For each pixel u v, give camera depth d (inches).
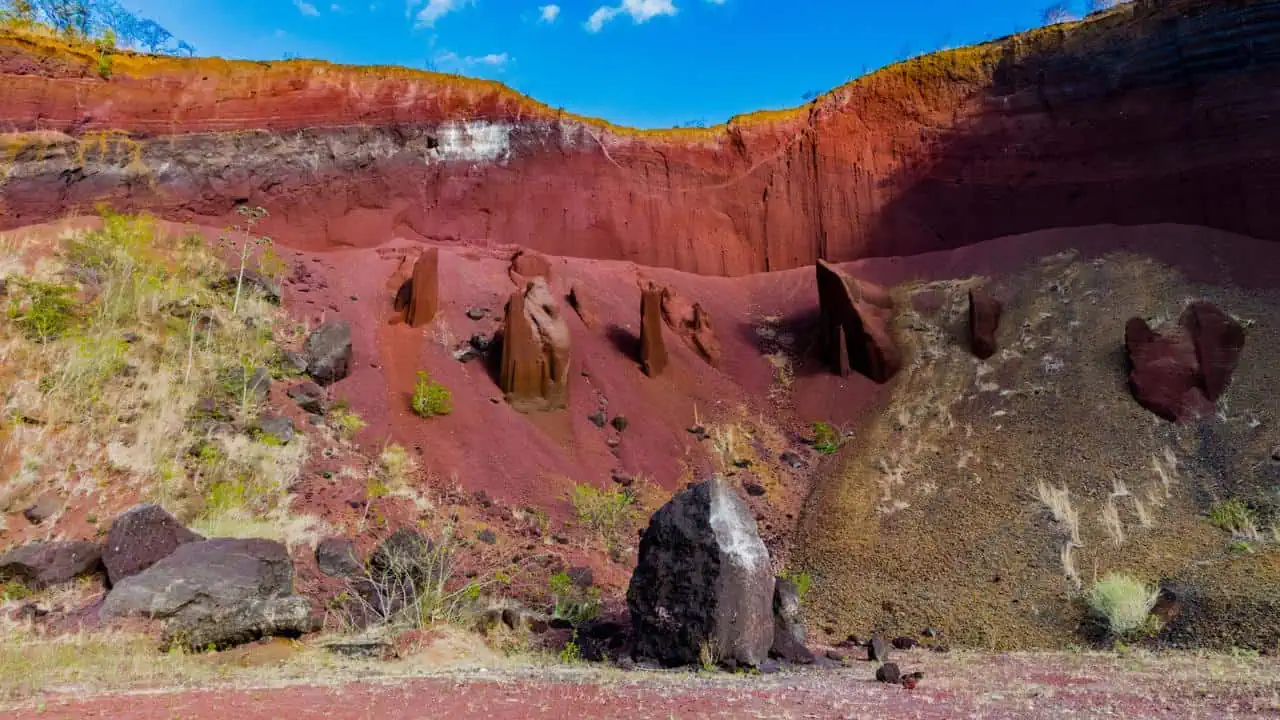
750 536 494.9
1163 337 859.4
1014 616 603.2
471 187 1186.6
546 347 906.7
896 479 832.9
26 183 902.4
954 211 1268.5
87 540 516.1
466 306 994.7
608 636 539.2
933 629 609.9
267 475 640.4
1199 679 399.9
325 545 573.9
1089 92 1233.4
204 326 772.6
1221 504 670.5
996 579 648.4
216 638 436.8
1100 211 1181.7
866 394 1003.9
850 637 612.4
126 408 636.1
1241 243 1037.8
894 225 1285.7
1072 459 776.3
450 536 649.0
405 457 749.9
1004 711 308.8
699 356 1079.6
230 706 267.0
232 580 461.1
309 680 350.3
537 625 554.9
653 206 1285.7
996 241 1199.6
